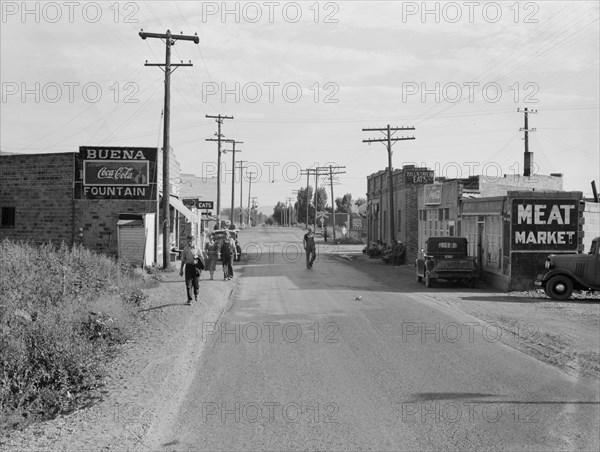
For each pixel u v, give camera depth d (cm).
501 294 2247
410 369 1090
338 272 3241
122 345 1300
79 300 1521
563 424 803
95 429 787
